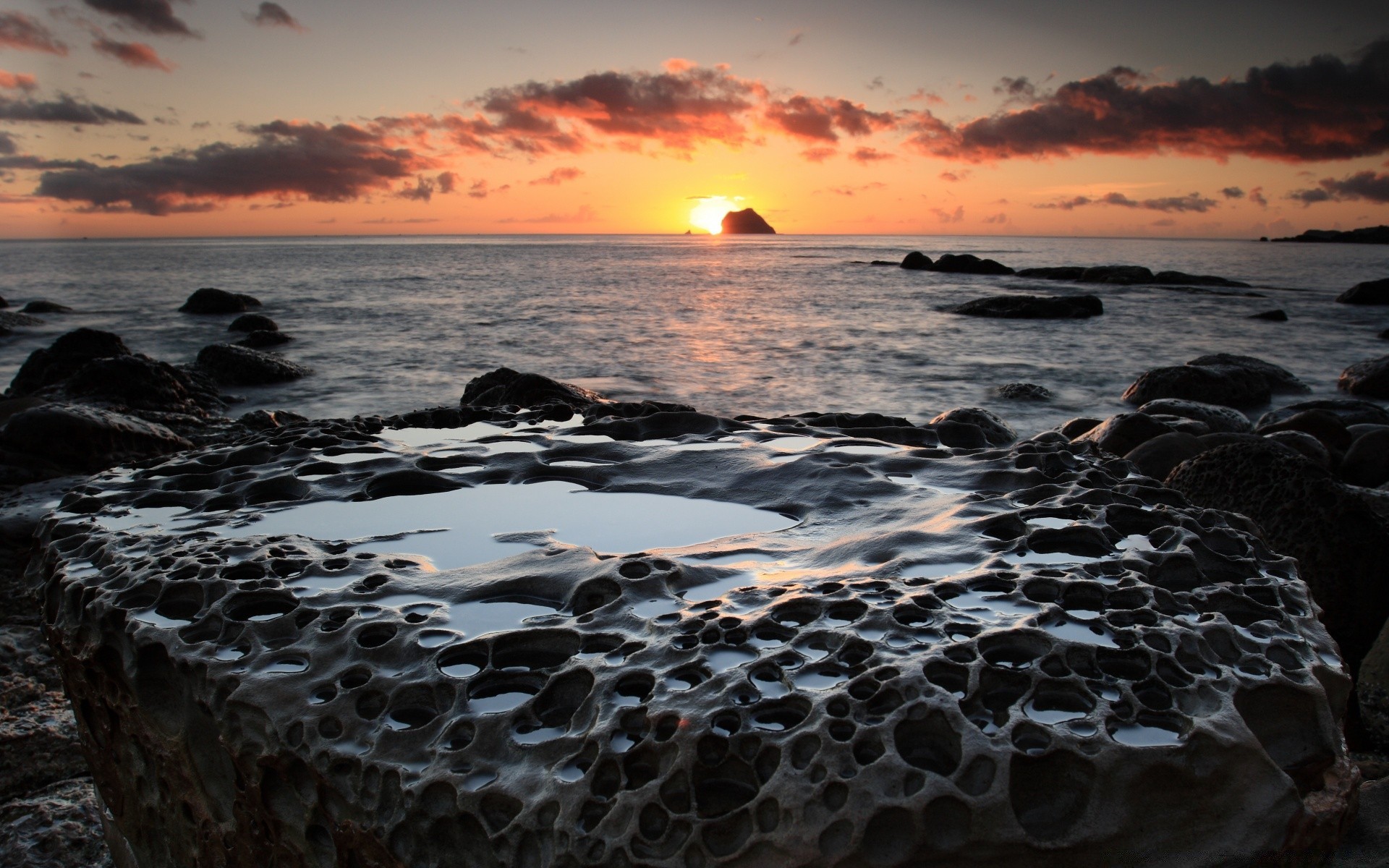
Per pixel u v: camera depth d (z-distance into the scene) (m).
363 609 1.79
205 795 1.70
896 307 27.61
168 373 9.85
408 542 2.26
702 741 1.35
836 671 1.51
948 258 51.75
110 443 5.89
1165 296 32.91
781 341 19.28
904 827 1.26
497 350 17.88
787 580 1.91
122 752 1.96
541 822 1.33
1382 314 25.98
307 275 46.94
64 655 1.97
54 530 2.36
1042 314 24.44
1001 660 1.56
